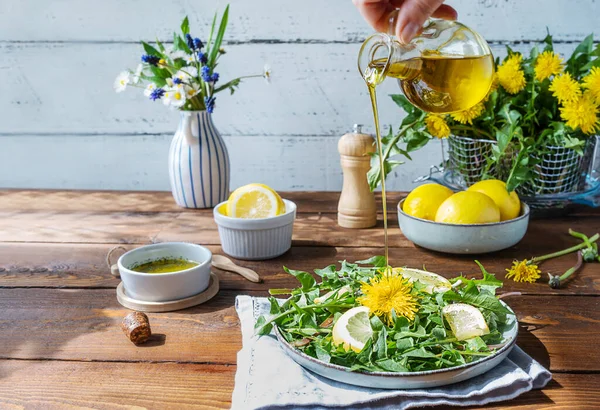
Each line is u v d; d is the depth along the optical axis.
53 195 1.44
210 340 0.89
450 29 0.92
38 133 1.66
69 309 0.96
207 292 0.98
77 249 1.15
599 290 1.00
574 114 1.13
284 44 1.58
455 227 1.06
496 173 1.21
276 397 0.77
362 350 0.79
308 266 1.08
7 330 0.91
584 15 1.53
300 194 1.44
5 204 1.38
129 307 0.96
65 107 1.64
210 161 1.32
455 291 0.91
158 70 1.33
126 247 1.15
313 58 1.59
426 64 0.90
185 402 0.79
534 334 0.90
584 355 0.86
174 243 1.03
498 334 0.83
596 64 1.20
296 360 0.82
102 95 1.63
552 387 0.81
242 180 1.67
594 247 1.09
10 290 1.01
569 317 0.93
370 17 0.96
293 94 1.61
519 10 1.54
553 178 1.21
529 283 1.02
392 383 0.78
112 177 1.68
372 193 1.23
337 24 1.57
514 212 1.11
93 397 0.80
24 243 1.17
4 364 0.85
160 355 0.86
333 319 0.87
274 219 1.08
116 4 1.58
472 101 0.93
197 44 1.30
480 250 1.07
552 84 1.15
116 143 1.66
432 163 1.64
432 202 1.11
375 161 1.19
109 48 1.60
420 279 0.92
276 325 0.86
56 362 0.85
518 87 1.18
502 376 0.80
